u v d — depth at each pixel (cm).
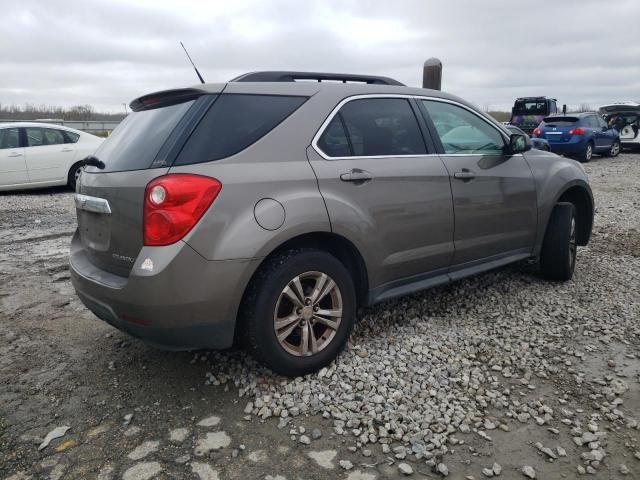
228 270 260
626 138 1902
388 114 344
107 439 252
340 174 303
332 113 313
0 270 531
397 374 305
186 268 253
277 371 291
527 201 421
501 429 256
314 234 295
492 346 342
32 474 228
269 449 243
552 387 293
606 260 537
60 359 335
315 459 236
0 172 1024
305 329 295
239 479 223
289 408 274
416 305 412
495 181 393
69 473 228
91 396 291
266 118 291
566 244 450
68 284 488
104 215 283
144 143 282
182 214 252
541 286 456
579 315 390
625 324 373
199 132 270
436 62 868
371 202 315
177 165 259
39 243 651
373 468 230
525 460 234
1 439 252
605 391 286
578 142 1582
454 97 395
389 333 359
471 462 233
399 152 340
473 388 290
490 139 408
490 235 396
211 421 265
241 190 266
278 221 272
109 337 368
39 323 394
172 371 317
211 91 282
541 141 818
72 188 1123
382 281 332
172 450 243
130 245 267
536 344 344
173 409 276
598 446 241
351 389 288
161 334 261
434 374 305
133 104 330
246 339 283
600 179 1198
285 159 287
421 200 341
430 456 235
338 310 307
